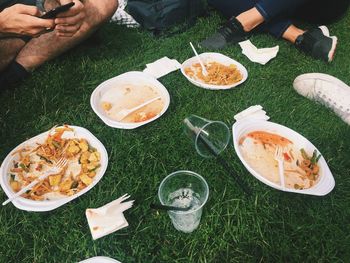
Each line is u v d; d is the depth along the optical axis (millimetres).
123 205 609
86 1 833
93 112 792
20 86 842
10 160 660
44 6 771
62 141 698
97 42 960
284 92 845
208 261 574
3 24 725
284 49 952
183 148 721
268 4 907
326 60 900
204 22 1040
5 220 617
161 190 602
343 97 776
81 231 603
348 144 736
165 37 991
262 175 655
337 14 994
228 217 618
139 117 765
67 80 858
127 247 591
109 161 698
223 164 677
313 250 588
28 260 579
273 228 613
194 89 843
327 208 639
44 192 631
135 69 901
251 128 711
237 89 846
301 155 683
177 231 606
